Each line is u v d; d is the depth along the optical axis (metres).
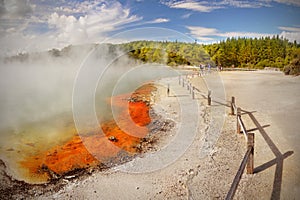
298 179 5.55
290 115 10.83
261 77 27.52
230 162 7.06
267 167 6.24
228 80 25.83
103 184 6.96
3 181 7.42
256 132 9.01
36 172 7.96
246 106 13.27
